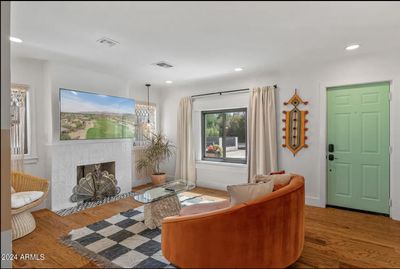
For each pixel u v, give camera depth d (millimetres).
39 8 1931
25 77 3436
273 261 1884
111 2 1843
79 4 1874
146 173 5414
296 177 2395
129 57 3260
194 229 1868
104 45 2807
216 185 4883
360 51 3088
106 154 4234
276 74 4031
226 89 4684
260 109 4113
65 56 3232
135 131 5203
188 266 1913
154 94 5645
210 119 5211
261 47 2891
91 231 2822
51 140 3518
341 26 2316
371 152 3324
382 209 3270
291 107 3865
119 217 3271
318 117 3625
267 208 1826
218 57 3266
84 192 3916
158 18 2125
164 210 3082
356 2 1871
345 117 3490
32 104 3508
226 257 1799
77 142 3797
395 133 3100
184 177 5227
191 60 3402
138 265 2139
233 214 1771
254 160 4230
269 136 4027
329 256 2264
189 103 5168
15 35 2498
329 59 3420
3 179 1879
